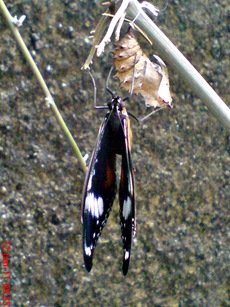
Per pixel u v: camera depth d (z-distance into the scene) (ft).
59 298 0.82
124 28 0.60
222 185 0.85
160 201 0.83
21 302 0.81
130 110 0.79
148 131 0.80
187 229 0.85
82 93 0.78
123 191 0.45
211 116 0.82
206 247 0.86
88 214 0.42
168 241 0.84
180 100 0.81
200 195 0.84
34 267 0.81
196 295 0.87
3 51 0.76
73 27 0.77
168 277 0.85
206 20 0.81
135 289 0.84
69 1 0.77
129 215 0.43
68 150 0.79
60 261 0.81
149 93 0.40
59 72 0.78
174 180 0.83
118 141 0.45
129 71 0.39
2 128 0.78
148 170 0.81
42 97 0.78
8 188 0.79
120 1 0.35
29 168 0.79
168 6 0.79
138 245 0.83
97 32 0.36
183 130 0.82
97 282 0.83
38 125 0.78
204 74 0.82
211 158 0.84
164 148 0.81
